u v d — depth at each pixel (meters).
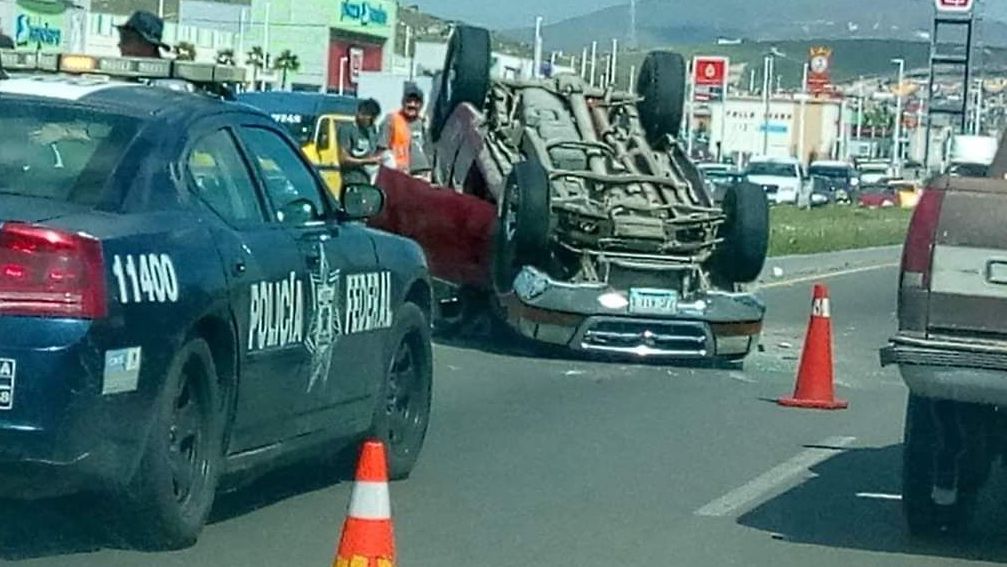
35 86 8.91
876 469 11.97
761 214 17.31
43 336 7.46
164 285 7.99
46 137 8.48
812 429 13.62
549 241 17.08
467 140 18.80
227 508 9.68
